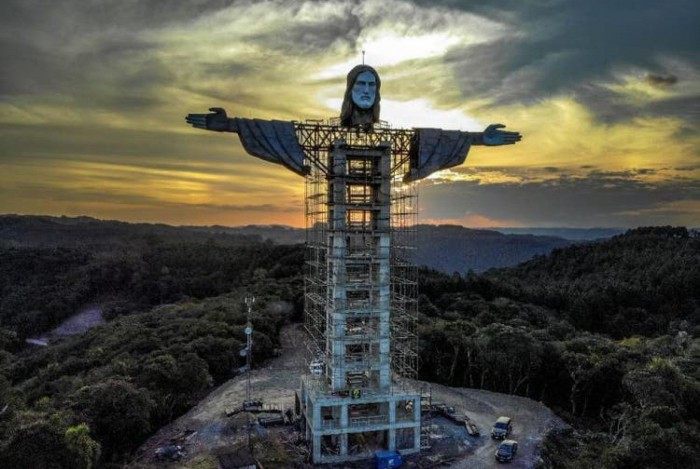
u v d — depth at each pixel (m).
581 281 164.75
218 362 86.25
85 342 121.25
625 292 145.75
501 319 116.19
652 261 166.50
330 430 58.09
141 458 59.66
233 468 55.00
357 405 64.44
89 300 191.38
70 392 71.50
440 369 91.75
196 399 78.44
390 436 60.06
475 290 142.38
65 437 49.47
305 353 98.19
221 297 143.50
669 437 53.00
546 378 87.81
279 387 81.81
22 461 46.50
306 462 58.53
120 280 197.88
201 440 63.66
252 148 59.28
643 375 67.25
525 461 60.69
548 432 69.50
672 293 144.62
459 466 59.19
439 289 138.50
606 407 81.00
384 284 61.09
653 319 133.50
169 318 118.44
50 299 180.25
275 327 109.19
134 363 78.94
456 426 69.75
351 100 60.56
